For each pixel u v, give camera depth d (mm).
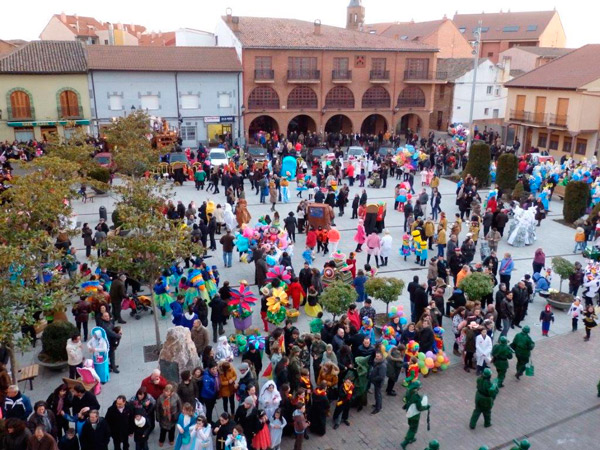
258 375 12148
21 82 39531
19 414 9836
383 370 11586
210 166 32562
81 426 9305
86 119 41656
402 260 20984
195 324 12406
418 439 11078
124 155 27953
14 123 39719
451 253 18484
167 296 15703
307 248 21188
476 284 15039
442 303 14805
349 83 48844
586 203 26234
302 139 44781
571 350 14719
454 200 30234
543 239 23984
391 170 36094
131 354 13836
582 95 41125
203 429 9445
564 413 12031
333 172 32094
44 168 20234
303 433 10359
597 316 16375
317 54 47250
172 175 32719
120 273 15188
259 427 9750
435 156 38656
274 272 16344
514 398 12562
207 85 44562
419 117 52250
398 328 14039
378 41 50219
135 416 9781
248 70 45500
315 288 15938
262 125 49656
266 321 14875
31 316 10312
